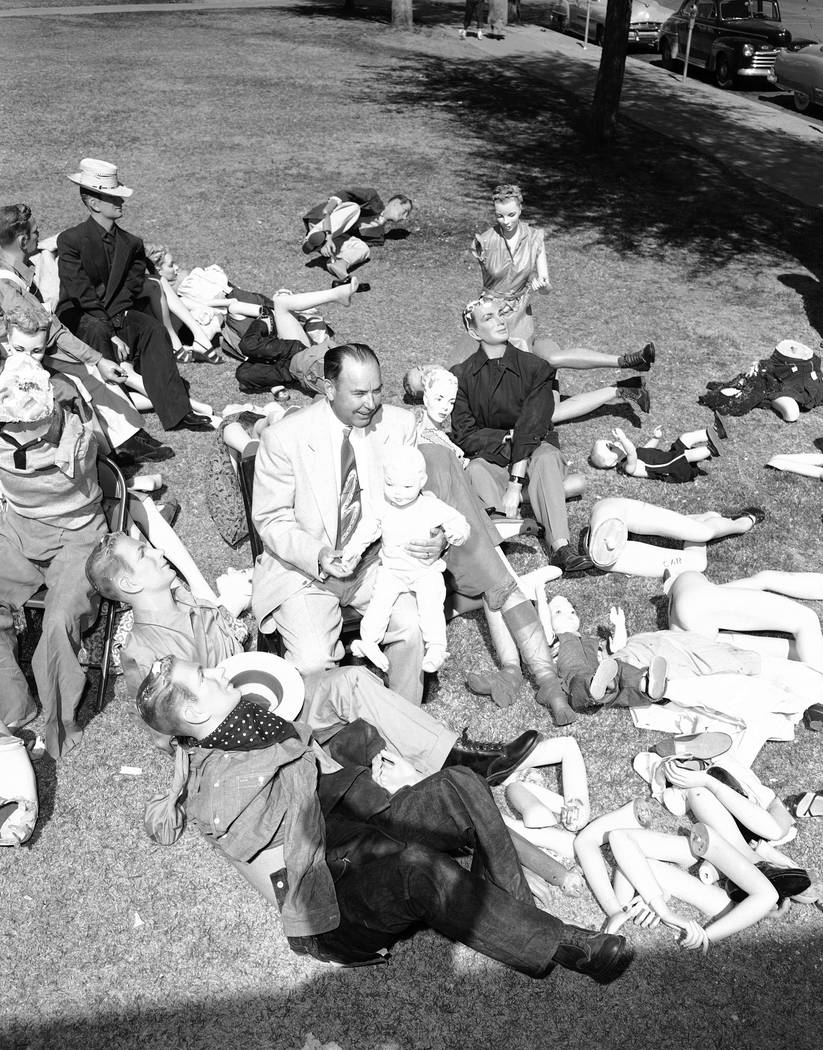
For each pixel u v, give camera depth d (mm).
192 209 11852
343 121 16312
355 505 4656
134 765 4551
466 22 24375
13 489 4504
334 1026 3523
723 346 8984
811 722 4738
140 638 4238
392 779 4121
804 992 3641
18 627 4773
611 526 5523
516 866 3719
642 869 3830
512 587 4828
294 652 4551
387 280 10125
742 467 7035
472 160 14578
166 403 7043
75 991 3629
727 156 15609
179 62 20172
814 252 11703
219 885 4016
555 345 7586
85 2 29031
